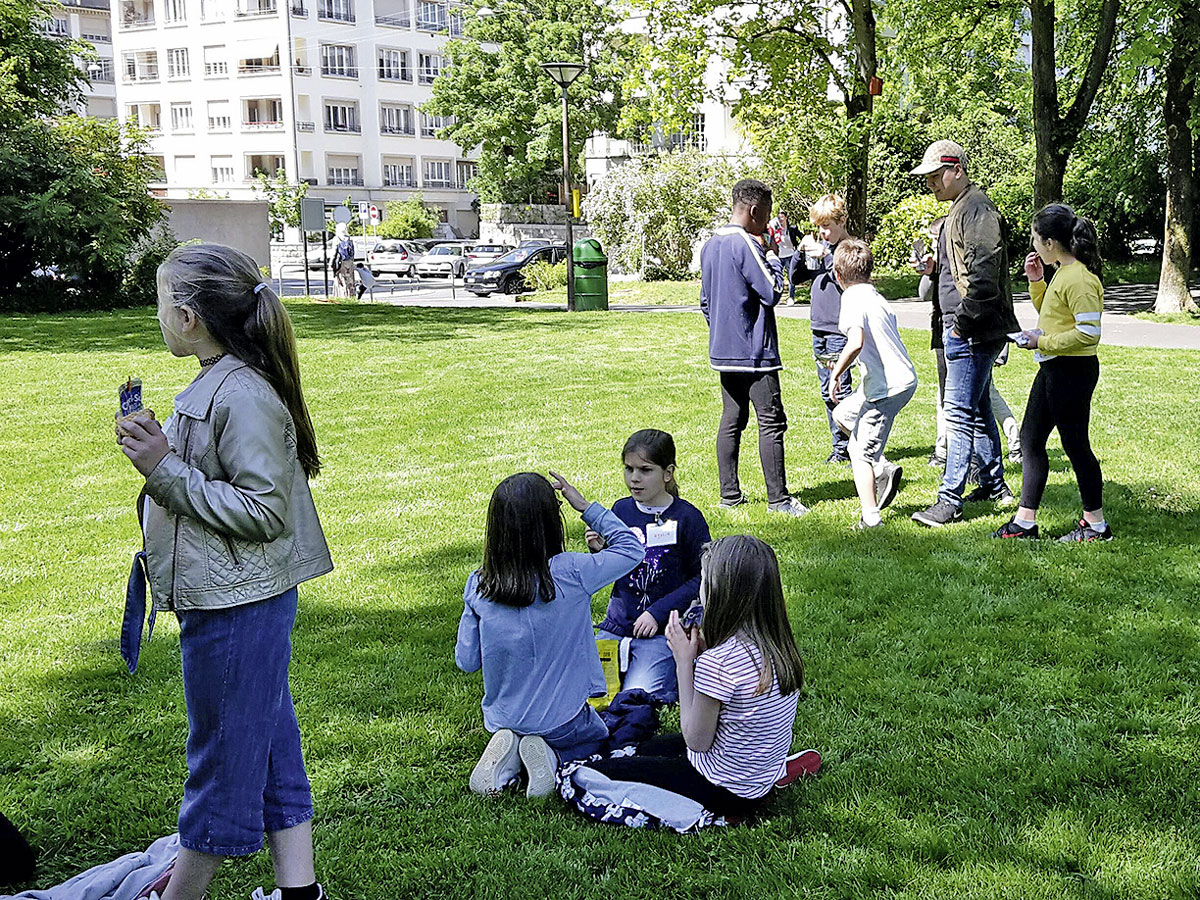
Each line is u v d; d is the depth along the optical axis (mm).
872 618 4953
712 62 33875
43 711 4184
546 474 7746
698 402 10602
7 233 24625
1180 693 4125
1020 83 28234
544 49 51094
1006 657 4477
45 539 6520
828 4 21953
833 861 3057
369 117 67625
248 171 66438
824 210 7672
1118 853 3055
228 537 2551
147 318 21312
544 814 3373
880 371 6043
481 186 56188
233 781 2605
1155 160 25547
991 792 3420
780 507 6637
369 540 6312
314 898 2797
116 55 67938
